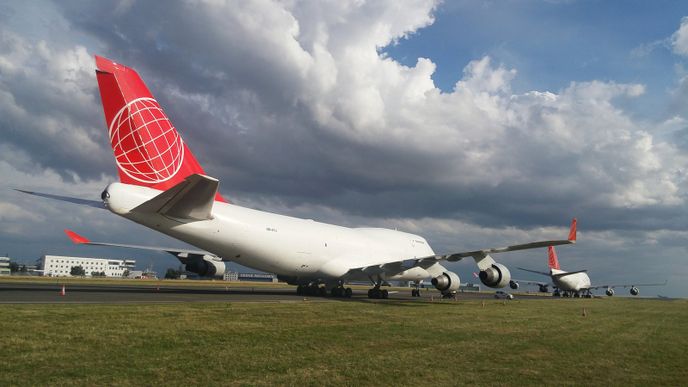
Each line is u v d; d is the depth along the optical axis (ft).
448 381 22.89
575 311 76.23
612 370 27.25
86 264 451.94
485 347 33.35
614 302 129.18
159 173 68.95
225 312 48.32
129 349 26.99
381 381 22.38
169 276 362.53
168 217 66.23
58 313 40.96
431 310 63.67
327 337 34.71
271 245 80.59
